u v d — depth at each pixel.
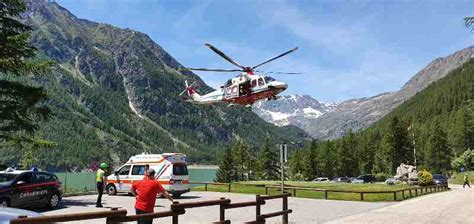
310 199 30.06
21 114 20.91
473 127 130.25
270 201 27.95
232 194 32.09
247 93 28.70
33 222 6.70
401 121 105.94
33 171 19.94
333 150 133.62
